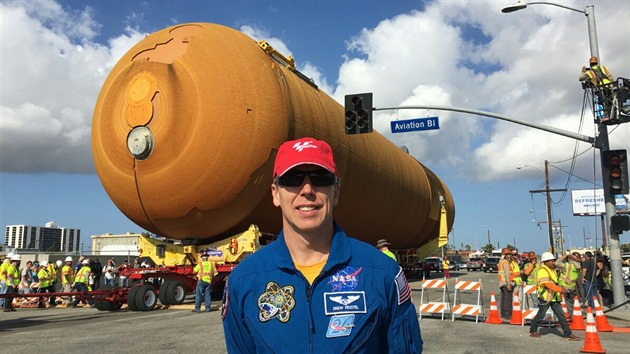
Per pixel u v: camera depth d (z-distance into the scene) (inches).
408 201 827.4
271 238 534.9
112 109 480.4
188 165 449.1
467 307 438.0
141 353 280.1
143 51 493.7
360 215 668.1
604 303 598.5
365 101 569.6
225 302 76.9
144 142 454.0
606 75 518.3
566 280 469.7
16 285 599.8
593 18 544.1
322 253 77.9
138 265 721.0
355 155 616.7
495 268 1977.1
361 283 72.2
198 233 496.7
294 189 76.8
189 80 456.1
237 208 471.2
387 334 73.7
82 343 314.5
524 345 323.3
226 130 447.2
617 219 508.7
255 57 482.9
